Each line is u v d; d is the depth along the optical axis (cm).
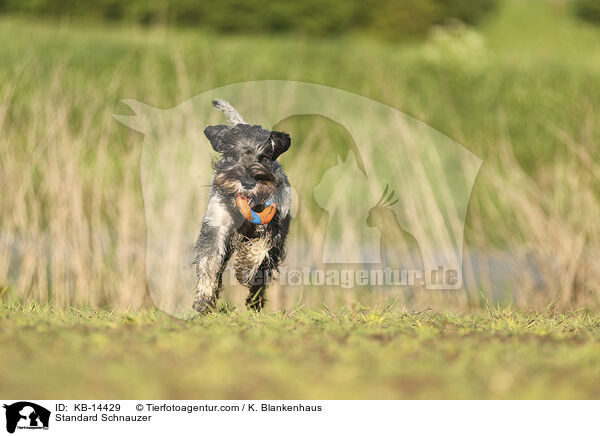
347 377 558
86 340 659
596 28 4800
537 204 1343
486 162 1602
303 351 636
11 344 639
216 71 2209
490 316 942
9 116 1353
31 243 1202
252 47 2628
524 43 4244
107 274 1209
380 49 2894
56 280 1184
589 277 1258
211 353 612
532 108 2275
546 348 670
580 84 2408
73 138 1348
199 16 3850
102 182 1296
